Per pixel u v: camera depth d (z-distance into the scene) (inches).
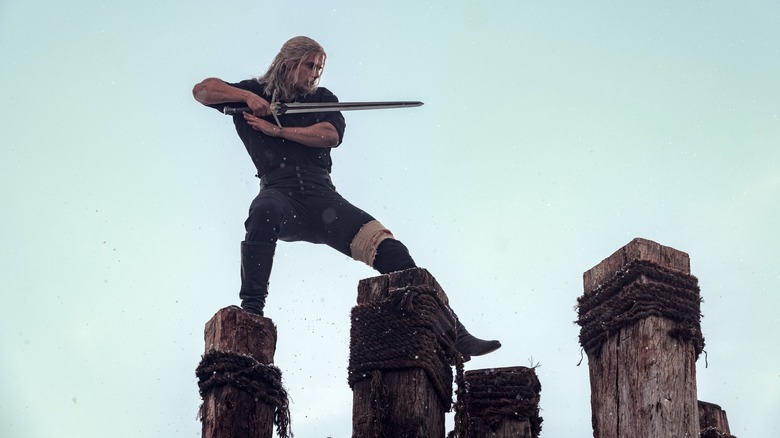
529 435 210.1
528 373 215.0
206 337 223.6
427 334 207.0
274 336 222.2
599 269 219.1
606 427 206.1
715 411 240.4
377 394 202.1
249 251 253.4
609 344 210.2
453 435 206.8
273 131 272.2
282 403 217.2
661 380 201.0
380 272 266.7
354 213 270.4
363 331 209.6
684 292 209.8
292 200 269.0
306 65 279.0
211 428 209.0
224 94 276.4
